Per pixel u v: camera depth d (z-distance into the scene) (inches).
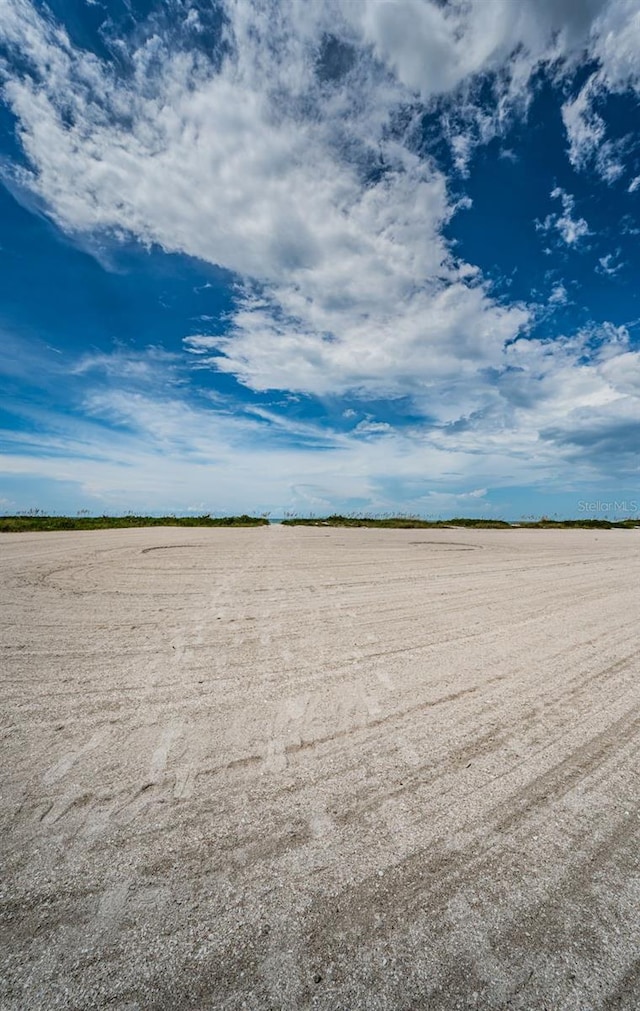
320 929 56.4
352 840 71.7
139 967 51.6
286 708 117.6
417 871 65.7
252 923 57.2
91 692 125.7
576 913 59.1
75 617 202.4
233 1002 48.0
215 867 66.0
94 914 58.2
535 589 287.9
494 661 153.9
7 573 308.5
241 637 177.0
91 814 76.7
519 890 62.6
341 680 136.3
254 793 83.0
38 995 48.4
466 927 57.0
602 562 446.3
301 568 374.0
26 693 124.6
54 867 65.6
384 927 56.9
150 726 107.3
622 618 213.5
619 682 136.7
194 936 55.4
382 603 241.0
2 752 95.3
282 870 65.6
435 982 50.4
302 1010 47.2
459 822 76.2
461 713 116.2
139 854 68.2
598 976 51.1
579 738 104.3
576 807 80.3
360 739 102.9
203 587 277.9
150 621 198.1
